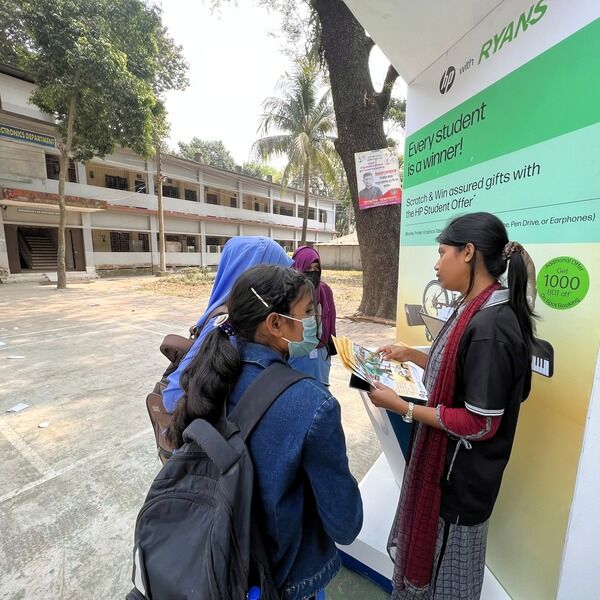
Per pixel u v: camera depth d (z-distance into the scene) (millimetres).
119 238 19375
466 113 1491
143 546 770
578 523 1028
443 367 1068
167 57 13055
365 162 6199
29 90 14367
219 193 24141
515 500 1328
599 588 1021
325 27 6027
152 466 2408
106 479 2277
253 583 755
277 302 846
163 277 16906
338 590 1584
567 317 1067
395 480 1995
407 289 2127
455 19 1407
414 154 1956
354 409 3330
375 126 6219
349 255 23781
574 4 986
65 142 11875
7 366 4344
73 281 15250
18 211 14750
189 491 772
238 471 725
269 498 759
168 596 706
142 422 2994
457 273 1069
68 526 1902
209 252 23172
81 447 2635
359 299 9883
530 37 1145
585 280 1006
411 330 2115
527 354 977
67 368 4273
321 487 793
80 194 16438
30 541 1806
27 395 3521
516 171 1233
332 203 33375
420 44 1607
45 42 9703
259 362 841
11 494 2143
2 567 1664
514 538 1341
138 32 11008
